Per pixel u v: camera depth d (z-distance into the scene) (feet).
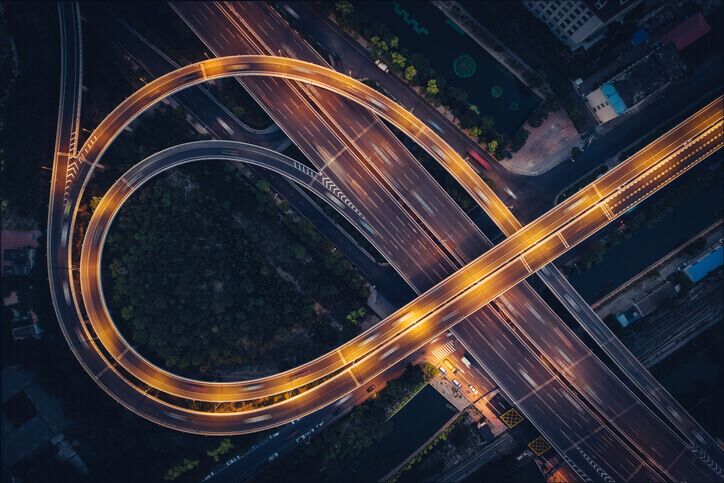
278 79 643.04
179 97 655.35
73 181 626.64
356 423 643.45
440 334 622.95
